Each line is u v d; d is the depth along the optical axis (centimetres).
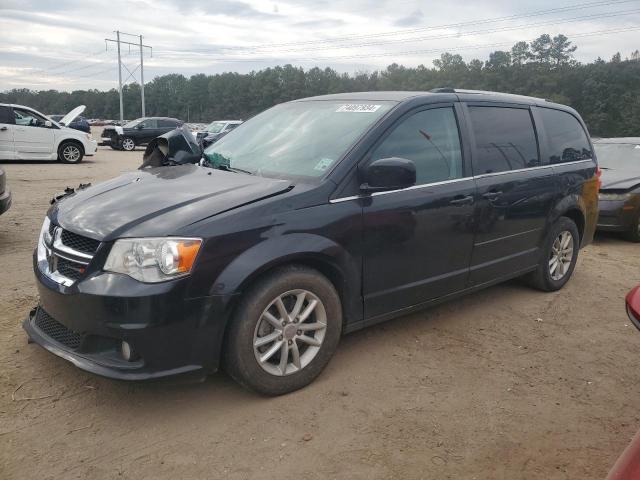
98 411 308
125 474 259
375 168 335
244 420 304
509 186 449
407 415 315
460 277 423
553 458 282
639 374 378
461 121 424
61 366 351
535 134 495
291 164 368
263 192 322
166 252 280
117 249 287
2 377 335
